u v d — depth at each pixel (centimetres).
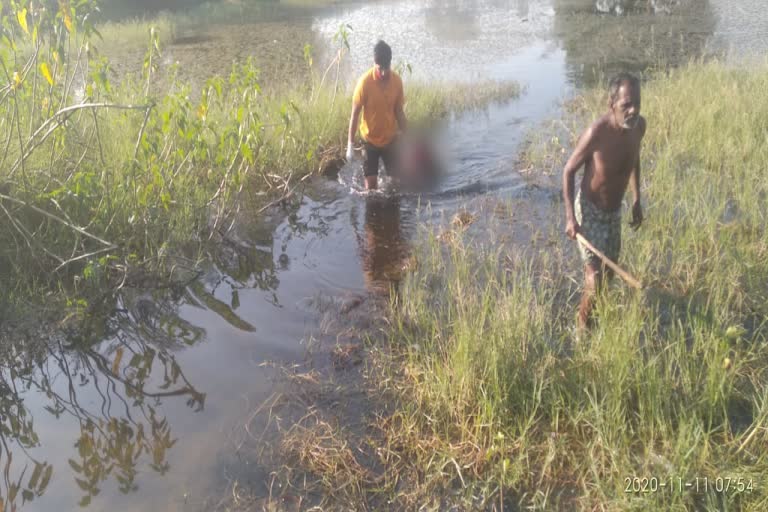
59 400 416
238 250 629
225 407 404
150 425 389
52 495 336
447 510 320
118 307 521
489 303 465
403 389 408
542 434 361
